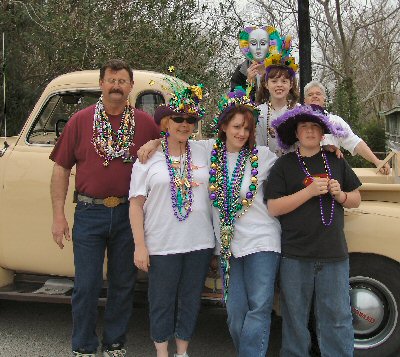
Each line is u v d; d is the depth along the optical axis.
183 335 3.32
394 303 3.47
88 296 3.37
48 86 4.07
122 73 3.29
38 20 10.36
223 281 3.21
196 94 3.12
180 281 3.25
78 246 3.37
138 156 3.19
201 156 3.28
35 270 4.11
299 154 3.16
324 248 3.03
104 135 3.34
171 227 3.12
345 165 3.14
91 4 10.22
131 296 3.52
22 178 4.01
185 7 10.74
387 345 3.47
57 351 3.94
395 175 4.02
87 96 4.11
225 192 3.16
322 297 3.08
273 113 3.63
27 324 4.47
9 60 10.30
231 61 11.17
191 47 10.33
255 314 3.01
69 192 3.90
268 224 3.16
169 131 3.16
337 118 3.82
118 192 3.37
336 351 3.12
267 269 3.08
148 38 10.03
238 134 3.10
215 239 3.27
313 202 3.05
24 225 4.03
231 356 3.94
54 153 3.46
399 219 3.43
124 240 3.42
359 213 3.45
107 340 3.53
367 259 3.46
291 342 3.19
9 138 4.58
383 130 16.58
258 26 4.18
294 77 3.61
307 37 6.88
